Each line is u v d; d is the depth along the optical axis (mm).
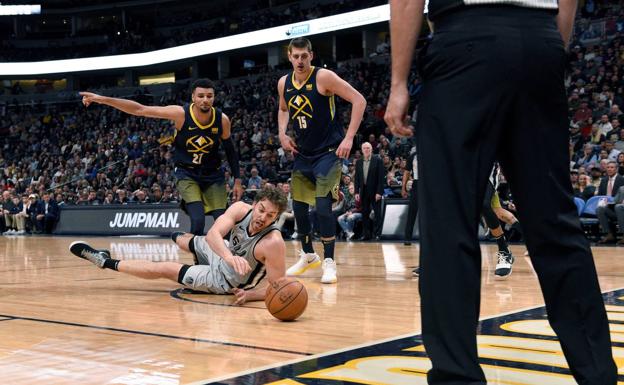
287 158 15227
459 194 1423
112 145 22781
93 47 29188
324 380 1921
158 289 4441
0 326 2957
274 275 3762
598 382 1397
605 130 12273
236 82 25109
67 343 2551
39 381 1971
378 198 10938
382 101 18219
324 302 3729
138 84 29688
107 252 4375
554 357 2195
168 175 17156
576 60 16234
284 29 23219
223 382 1920
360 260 6871
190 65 28312
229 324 3006
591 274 1456
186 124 4793
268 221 3729
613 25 16516
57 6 30688
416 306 3562
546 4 1437
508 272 4906
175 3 29109
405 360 2191
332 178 4742
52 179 21672
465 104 1413
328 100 4746
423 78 1519
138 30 29484
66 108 28219
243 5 28609
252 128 19844
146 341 2592
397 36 1461
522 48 1386
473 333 1422
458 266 1421
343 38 24172
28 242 12039
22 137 26812
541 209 1454
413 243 10188
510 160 1491
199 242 4156
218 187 5027
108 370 2102
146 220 14398
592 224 9562
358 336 2672
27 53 29359
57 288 4516
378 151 14625
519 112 1429
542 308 3322
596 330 1438
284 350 2396
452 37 1425
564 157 1468
